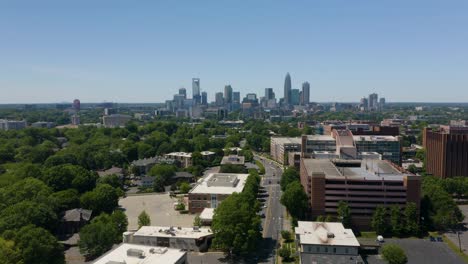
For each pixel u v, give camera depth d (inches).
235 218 7593.5
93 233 7450.8
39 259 6328.7
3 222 7485.2
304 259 6692.9
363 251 7854.3
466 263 7303.2
